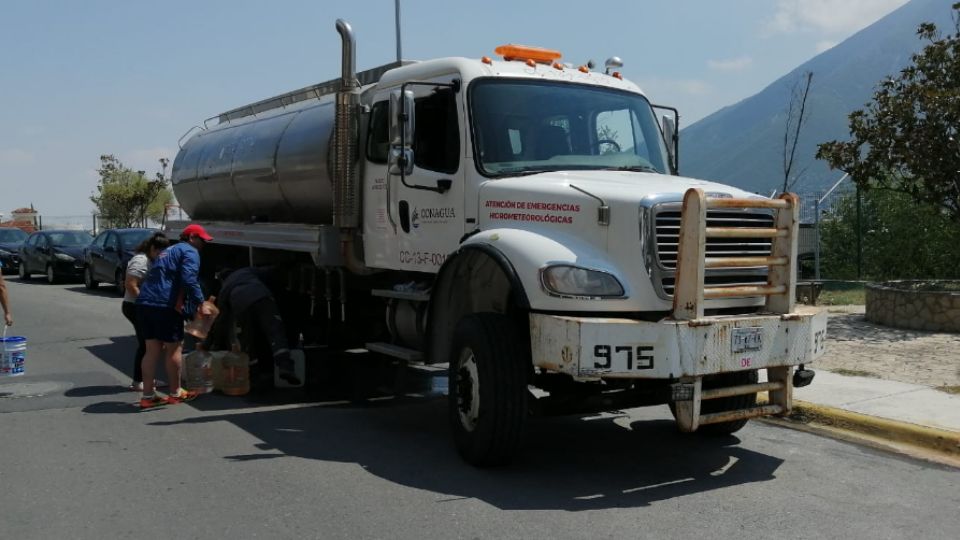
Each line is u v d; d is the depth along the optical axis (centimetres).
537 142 687
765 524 491
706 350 526
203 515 505
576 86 725
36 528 484
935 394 788
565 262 555
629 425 744
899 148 1261
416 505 521
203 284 1178
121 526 488
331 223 920
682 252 532
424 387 920
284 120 983
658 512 510
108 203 4306
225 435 703
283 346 898
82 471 597
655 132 767
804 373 586
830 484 572
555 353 538
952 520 501
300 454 643
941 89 1250
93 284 2255
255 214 1077
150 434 706
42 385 922
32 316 1616
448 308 670
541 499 534
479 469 600
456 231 676
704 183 631
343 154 805
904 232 1798
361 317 879
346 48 804
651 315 568
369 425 742
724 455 645
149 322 802
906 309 1162
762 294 569
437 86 694
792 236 575
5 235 3156
